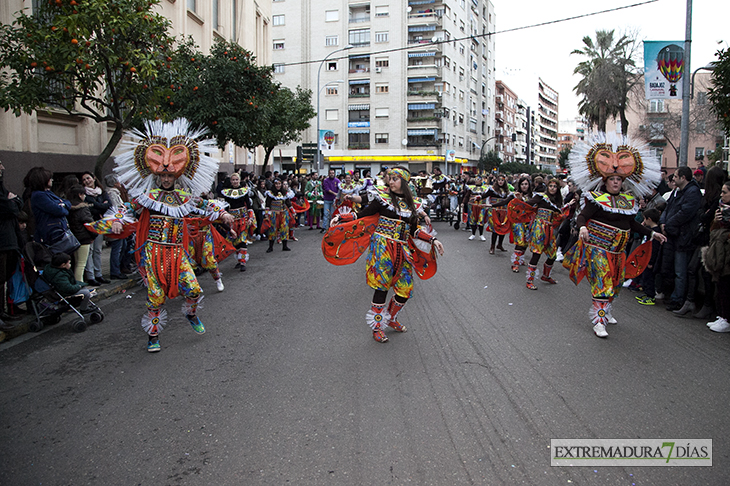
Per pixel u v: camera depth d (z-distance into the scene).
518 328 6.11
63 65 8.05
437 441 3.46
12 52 8.24
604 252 5.80
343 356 5.13
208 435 3.58
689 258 6.80
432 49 50.88
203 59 13.54
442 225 19.27
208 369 4.82
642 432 3.60
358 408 3.96
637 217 8.66
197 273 9.60
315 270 10.10
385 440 3.48
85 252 7.54
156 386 4.45
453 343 5.54
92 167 13.16
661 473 3.12
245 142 14.75
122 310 7.11
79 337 5.89
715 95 9.70
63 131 12.41
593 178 5.93
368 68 52.03
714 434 3.57
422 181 17.36
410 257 5.54
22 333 6.04
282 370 4.77
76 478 3.10
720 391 4.30
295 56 53.16
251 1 25.00
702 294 6.82
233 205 10.03
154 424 3.75
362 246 5.85
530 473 3.10
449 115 54.09
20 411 4.00
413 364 4.90
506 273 9.75
